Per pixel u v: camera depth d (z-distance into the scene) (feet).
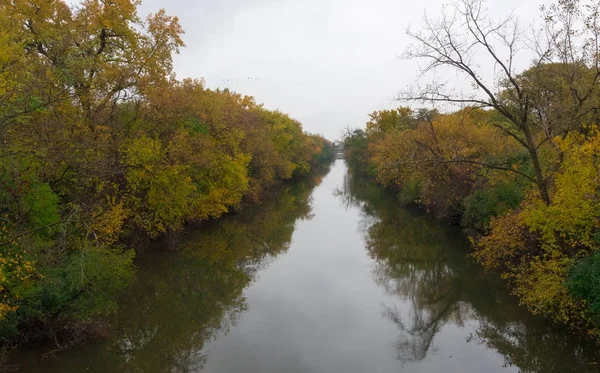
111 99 62.54
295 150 225.35
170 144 66.59
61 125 40.91
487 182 71.56
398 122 152.25
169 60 68.23
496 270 61.57
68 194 50.88
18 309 35.65
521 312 48.21
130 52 65.46
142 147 60.70
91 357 40.50
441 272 67.87
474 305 53.93
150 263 71.05
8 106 33.88
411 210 122.21
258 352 41.91
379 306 54.19
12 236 34.09
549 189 43.60
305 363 39.45
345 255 79.71
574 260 37.19
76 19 61.00
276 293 59.21
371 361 39.99
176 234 81.97
